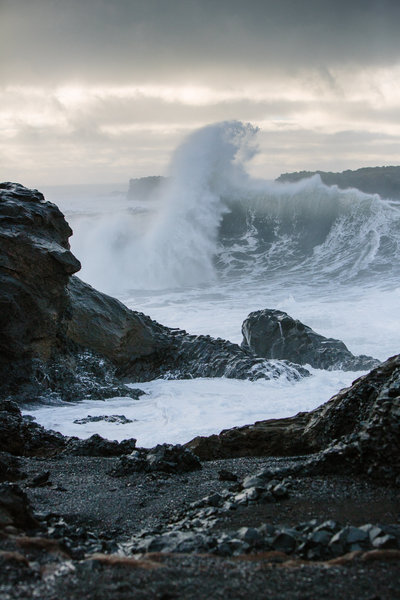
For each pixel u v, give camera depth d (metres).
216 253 46.78
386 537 3.48
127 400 15.17
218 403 13.88
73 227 48.09
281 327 21.02
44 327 15.76
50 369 15.80
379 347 22.33
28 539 3.49
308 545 3.50
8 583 2.91
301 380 17.23
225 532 3.96
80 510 5.19
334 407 7.38
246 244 48.22
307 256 46.06
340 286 35.78
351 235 47.62
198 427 11.40
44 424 11.87
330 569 3.13
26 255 15.34
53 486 6.10
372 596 2.83
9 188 17.41
